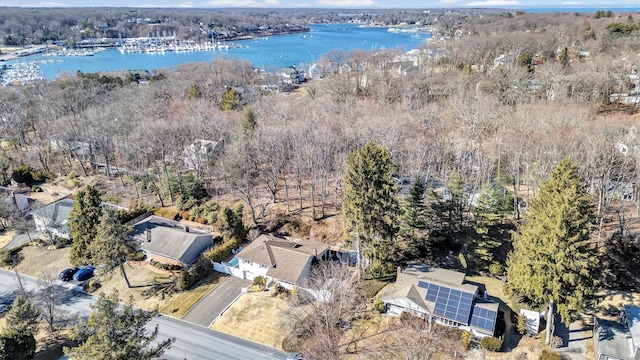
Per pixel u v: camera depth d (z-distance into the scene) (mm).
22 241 52656
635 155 44781
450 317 34281
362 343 33906
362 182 37625
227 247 47062
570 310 33906
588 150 44719
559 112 55531
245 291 41094
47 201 62062
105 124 67938
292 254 42656
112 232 40406
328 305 36562
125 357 24219
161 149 59562
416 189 43031
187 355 33469
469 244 41500
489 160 52969
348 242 43375
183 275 41906
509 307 36781
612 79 70312
